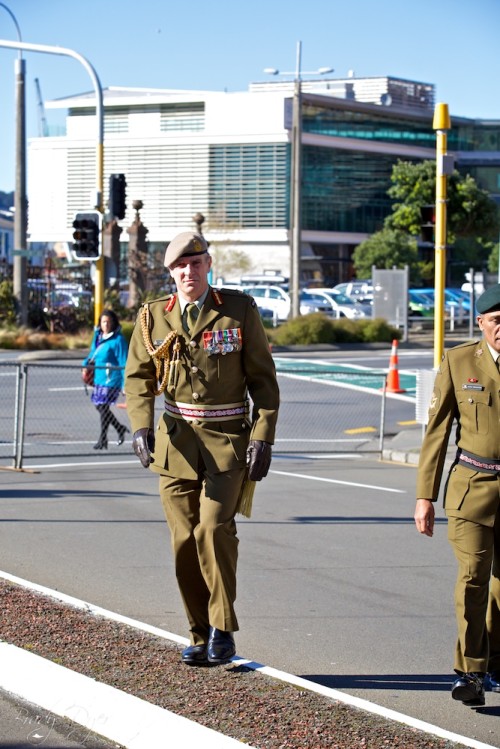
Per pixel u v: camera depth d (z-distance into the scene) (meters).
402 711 7.56
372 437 24.48
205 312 7.73
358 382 34.50
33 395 29.55
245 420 7.87
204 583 7.95
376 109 109.00
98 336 21.27
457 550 7.32
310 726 6.80
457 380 7.40
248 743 6.51
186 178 106.00
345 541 13.45
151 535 13.30
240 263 95.62
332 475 19.05
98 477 17.94
